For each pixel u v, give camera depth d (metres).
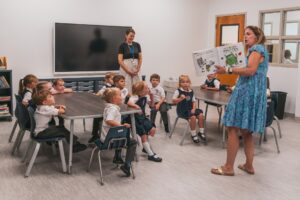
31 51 6.24
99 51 6.91
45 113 3.21
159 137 4.74
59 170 3.39
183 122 5.72
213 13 8.22
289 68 6.57
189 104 4.49
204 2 8.23
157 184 3.12
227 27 7.88
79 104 3.71
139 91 3.81
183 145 4.38
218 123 5.72
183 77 4.48
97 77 6.82
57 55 6.45
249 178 3.31
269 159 3.91
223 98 4.40
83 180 3.16
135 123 3.70
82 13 6.66
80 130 5.00
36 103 3.26
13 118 5.75
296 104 6.23
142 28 7.43
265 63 3.12
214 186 3.10
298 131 5.32
